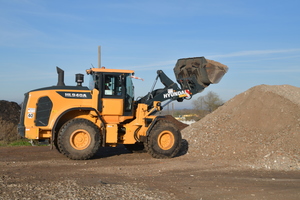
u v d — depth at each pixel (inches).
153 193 244.1
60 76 440.8
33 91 414.9
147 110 448.1
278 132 455.5
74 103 419.8
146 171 342.3
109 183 276.7
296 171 345.1
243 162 388.8
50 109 413.4
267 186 275.0
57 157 435.2
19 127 410.9
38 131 407.8
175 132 434.0
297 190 261.0
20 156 443.8
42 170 344.2
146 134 430.9
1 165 373.7
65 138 403.2
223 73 472.4
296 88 593.9
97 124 430.6
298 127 441.7
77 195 225.9
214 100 1215.6
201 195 245.3
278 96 514.9
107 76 432.8
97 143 411.8
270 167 361.1
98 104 424.5
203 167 365.7
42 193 230.4
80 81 443.8
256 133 473.1
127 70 439.2
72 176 309.3
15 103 824.9
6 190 238.7
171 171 343.3
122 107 433.4
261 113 503.2
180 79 489.1
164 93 463.5
